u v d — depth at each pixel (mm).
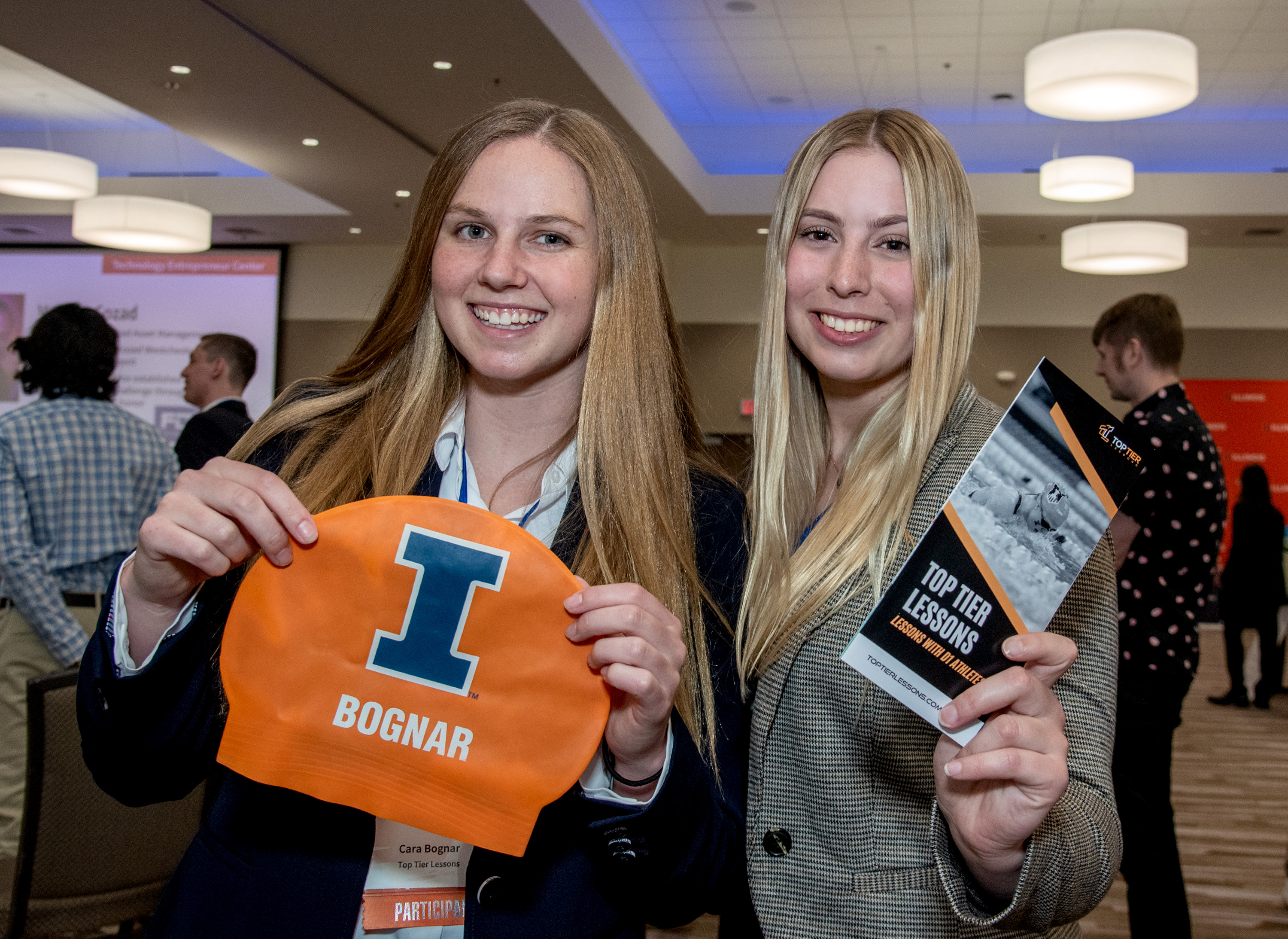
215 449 4125
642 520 1096
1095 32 5023
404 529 958
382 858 1001
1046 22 7215
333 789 941
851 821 1132
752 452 1357
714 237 10742
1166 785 2434
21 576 2832
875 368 1264
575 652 947
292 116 6957
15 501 2863
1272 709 7043
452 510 963
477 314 1090
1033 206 9328
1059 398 955
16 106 9625
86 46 5719
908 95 8930
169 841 1818
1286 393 10562
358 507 964
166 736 994
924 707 933
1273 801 4746
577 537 1114
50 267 11484
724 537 1218
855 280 1226
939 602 932
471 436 1184
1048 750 884
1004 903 977
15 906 1671
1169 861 2391
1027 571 939
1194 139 9555
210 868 1001
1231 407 10656
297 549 954
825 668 1161
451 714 948
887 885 1102
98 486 3020
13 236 11258
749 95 9016
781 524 1279
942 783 944
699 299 11320
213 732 1073
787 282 1319
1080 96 5355
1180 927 2361
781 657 1199
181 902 998
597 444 1113
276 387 11273
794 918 1145
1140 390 2811
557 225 1074
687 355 1262
